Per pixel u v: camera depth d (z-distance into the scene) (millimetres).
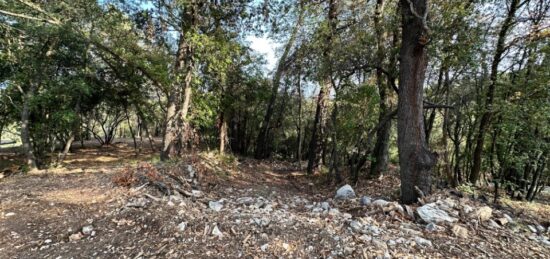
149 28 8125
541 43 5461
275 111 14023
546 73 5281
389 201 4742
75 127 9406
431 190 4984
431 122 7344
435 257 2840
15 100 8188
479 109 6195
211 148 11383
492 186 6984
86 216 3545
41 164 8492
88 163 9594
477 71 6109
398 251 2896
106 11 7992
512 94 5844
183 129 7914
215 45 7551
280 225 3330
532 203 5918
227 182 7098
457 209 4109
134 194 4391
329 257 2736
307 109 13664
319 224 3496
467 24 5305
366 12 7141
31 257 2682
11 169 7484
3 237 3016
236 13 8008
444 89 6766
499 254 3029
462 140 7098
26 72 7566
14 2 7203
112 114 15086
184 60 7879
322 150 9781
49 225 3305
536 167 5902
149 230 3170
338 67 7008
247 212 3910
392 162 10945
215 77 9219
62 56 8125
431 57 5625
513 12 5738
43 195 4383
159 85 9945
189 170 6496
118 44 8992
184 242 2906
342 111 7520
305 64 8602
